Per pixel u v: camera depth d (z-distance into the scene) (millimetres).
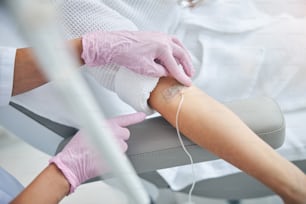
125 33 714
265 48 971
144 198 465
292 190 597
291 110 880
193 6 1100
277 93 915
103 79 728
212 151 631
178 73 688
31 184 640
